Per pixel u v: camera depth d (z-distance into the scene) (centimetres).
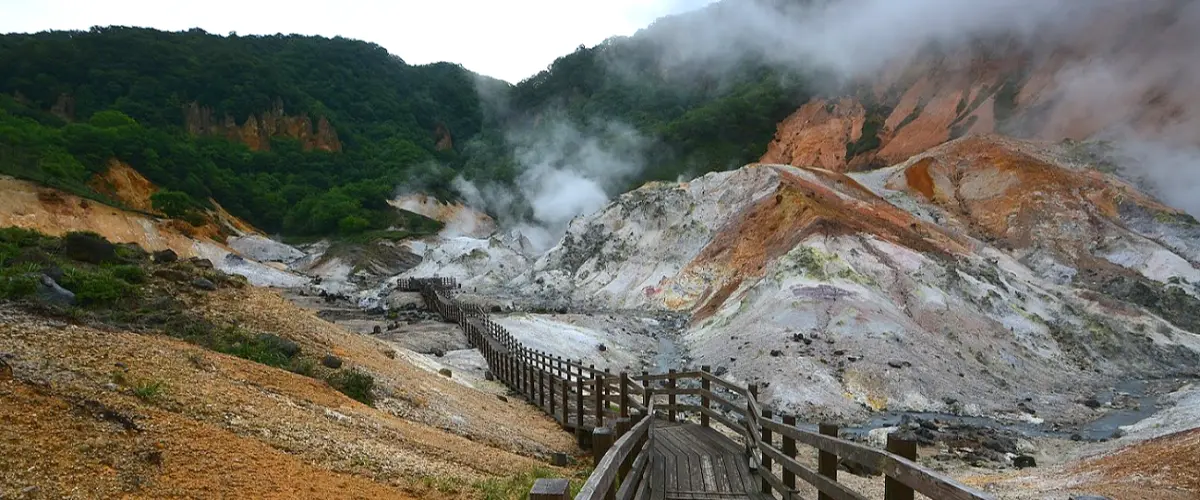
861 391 2108
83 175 7438
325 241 9725
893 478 343
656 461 899
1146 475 1147
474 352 2502
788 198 4075
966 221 4653
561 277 5303
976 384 2250
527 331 2831
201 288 1441
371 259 7938
